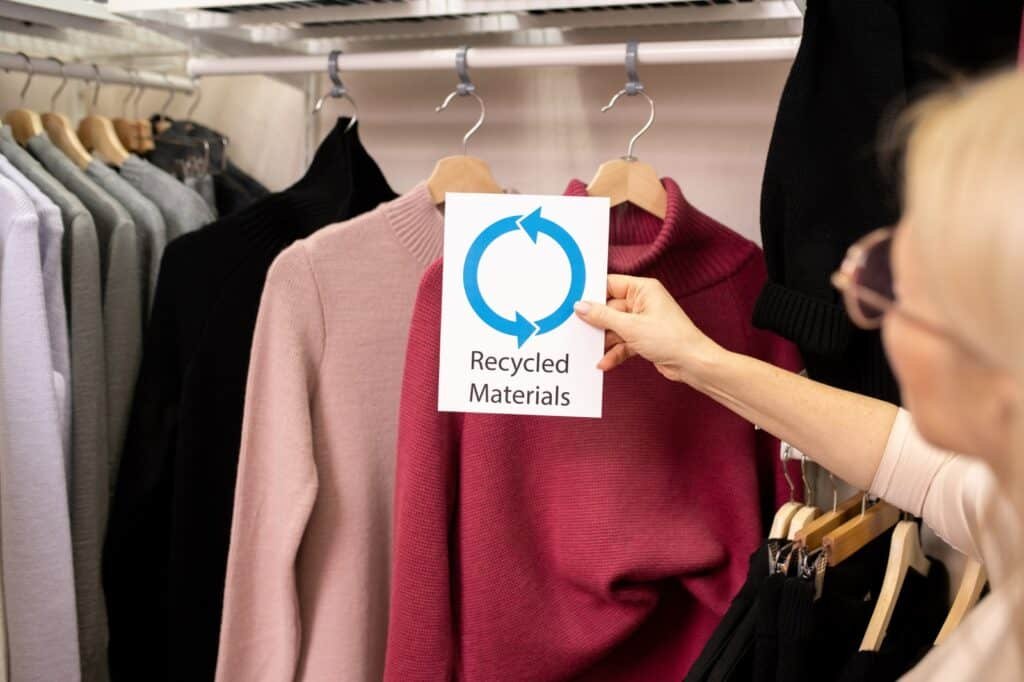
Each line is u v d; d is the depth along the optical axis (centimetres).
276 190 147
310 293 96
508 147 129
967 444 40
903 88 77
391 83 135
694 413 94
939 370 40
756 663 74
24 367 98
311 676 102
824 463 76
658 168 121
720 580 95
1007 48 81
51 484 100
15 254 97
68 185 119
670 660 100
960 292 36
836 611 80
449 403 81
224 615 99
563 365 80
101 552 115
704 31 109
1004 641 47
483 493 91
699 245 92
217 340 109
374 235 98
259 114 147
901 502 73
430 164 134
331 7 104
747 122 116
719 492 95
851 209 78
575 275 79
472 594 93
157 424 114
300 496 96
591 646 94
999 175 34
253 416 97
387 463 104
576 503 94
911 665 82
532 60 98
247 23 108
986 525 53
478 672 93
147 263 122
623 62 95
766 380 76
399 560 92
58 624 102
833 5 80
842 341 78
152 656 119
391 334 101
